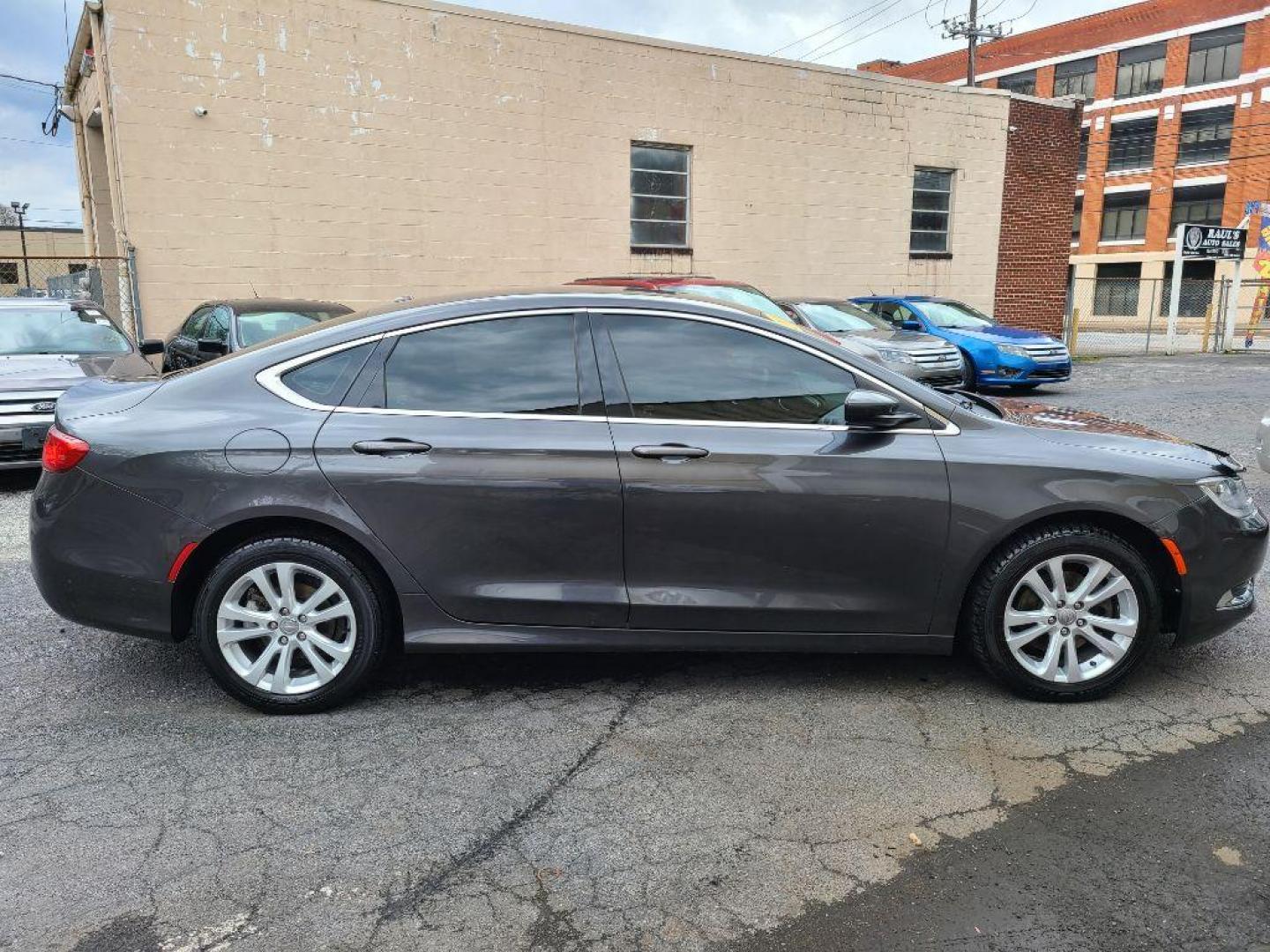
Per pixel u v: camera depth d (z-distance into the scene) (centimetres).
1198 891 261
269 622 361
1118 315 4712
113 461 354
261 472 350
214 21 1175
